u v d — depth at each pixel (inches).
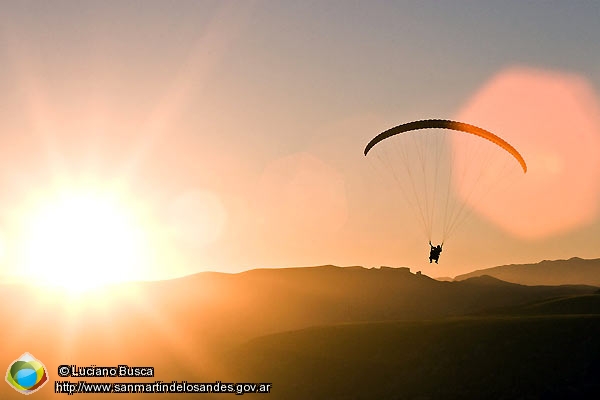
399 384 2087.8
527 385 1875.0
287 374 2349.9
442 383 2017.7
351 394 2098.9
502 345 2140.7
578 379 1846.7
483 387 1927.9
